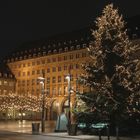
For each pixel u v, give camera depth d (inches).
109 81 1270.9
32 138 1422.2
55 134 1643.7
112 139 1378.0
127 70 1278.3
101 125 1488.7
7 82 5610.2
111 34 1325.0
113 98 1258.0
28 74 5561.0
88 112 1289.4
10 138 1409.9
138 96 1273.4
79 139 1398.9
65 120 1829.5
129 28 4315.9
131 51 1321.4
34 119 4571.9
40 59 5388.8
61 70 5022.1
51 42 5467.5
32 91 5442.9
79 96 1320.1
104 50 1317.7
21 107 4256.9
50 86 5137.8
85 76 1337.4
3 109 4313.5
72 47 4891.7
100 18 1368.1
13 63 5826.8
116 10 1360.7
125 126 1476.4
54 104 5027.1
